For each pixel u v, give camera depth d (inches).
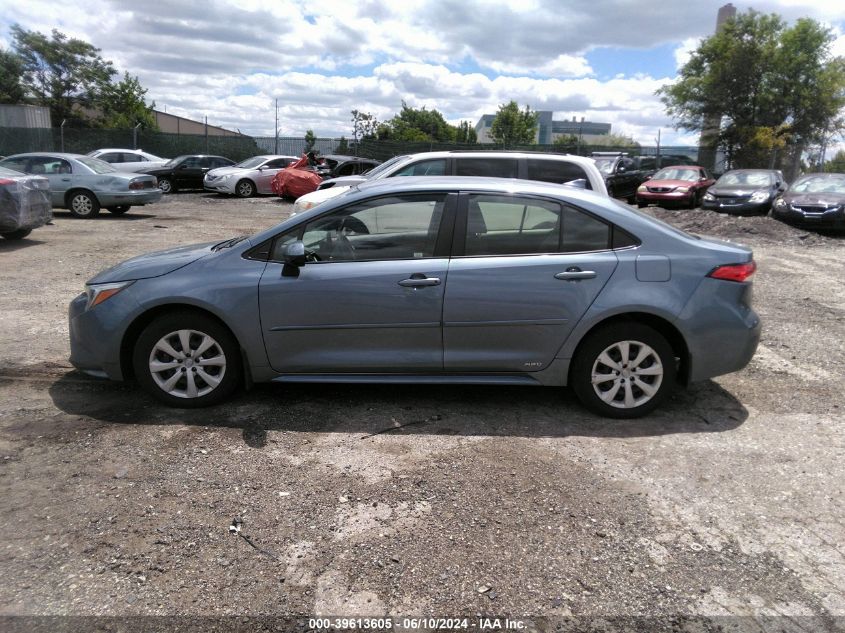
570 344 164.6
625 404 168.1
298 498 129.8
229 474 138.9
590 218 166.1
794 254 476.7
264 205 808.9
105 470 139.6
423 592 103.1
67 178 603.5
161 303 165.8
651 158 1382.9
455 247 165.3
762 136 1364.4
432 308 163.3
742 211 673.6
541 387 193.3
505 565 110.0
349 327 165.3
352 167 908.6
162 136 1227.2
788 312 296.4
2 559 109.0
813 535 119.8
